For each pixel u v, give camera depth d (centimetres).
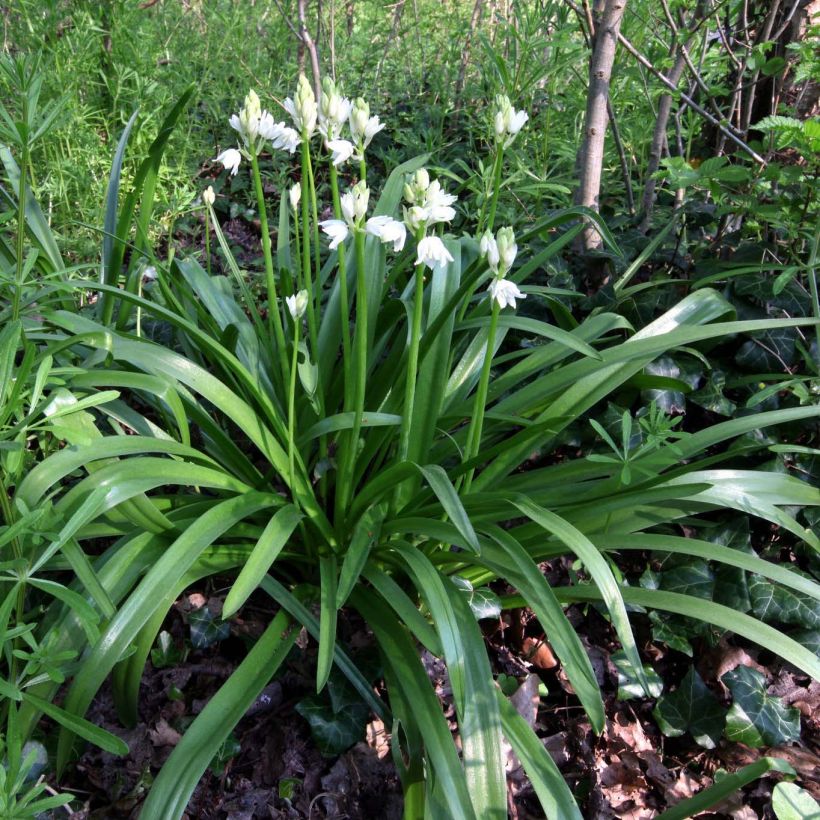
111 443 58
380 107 148
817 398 76
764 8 96
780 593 70
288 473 66
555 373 72
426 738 53
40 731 61
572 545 56
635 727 68
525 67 104
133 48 115
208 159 132
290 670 66
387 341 84
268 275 65
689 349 78
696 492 60
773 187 89
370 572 63
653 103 108
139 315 76
